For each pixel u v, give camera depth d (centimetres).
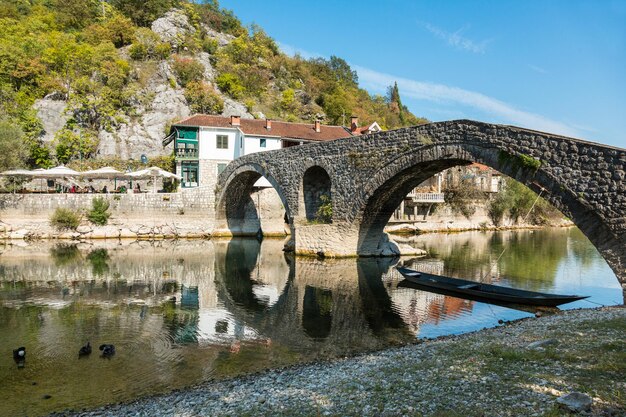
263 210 5331
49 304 2022
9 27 8112
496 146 2030
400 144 2620
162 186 5891
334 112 10200
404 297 2195
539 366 947
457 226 6469
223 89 8769
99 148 6406
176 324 1709
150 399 993
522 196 7044
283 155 3756
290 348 1424
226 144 5653
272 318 1817
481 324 1689
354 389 923
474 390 841
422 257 3594
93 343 1461
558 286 2439
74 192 5069
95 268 3022
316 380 1028
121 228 4712
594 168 1681
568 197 1758
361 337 1551
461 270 2980
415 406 791
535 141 1881
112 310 1922
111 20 9350
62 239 4538
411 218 6144
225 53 10331
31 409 967
